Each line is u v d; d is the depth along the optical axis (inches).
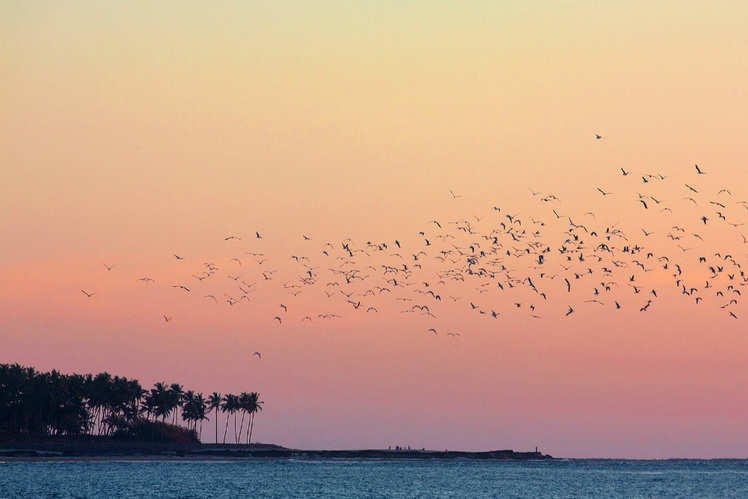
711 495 6378.0
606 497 6092.5
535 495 6146.7
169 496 5433.1
